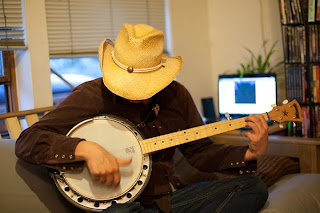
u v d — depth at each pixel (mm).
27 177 1610
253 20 3178
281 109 1682
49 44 2525
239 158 1721
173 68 1653
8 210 1574
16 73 2496
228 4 3244
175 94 1776
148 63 1568
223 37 3293
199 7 3242
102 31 2770
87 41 2699
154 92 1533
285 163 2352
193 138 1625
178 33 3094
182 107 1783
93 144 1471
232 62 3289
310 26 2775
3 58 2451
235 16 3236
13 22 2320
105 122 1602
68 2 2592
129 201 1529
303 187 2059
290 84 2840
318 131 2809
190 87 3197
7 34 2303
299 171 2436
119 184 1544
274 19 3117
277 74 3127
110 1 2791
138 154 1579
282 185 2133
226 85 2992
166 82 1566
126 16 2881
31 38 2352
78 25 2650
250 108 2908
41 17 2393
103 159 1451
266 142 1662
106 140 1583
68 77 2771
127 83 1538
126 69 1568
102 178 1461
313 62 2793
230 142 2615
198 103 3262
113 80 1540
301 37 2793
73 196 1530
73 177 1533
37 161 1477
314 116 2805
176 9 3072
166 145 1601
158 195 1659
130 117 1662
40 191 1608
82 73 2836
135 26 1638
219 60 3334
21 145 1522
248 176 1756
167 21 3064
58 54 2562
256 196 1707
